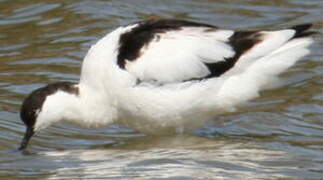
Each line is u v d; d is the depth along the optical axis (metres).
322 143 13.88
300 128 14.69
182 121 13.98
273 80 14.27
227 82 13.92
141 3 21.00
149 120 13.88
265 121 15.02
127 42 13.77
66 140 14.44
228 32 14.22
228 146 13.77
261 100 15.98
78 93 14.00
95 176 12.27
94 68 13.82
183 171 12.39
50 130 14.88
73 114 14.06
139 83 13.51
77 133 14.82
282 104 15.76
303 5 20.70
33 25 19.70
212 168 12.50
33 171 12.65
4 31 19.34
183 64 13.63
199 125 14.20
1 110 15.28
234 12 20.27
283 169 12.50
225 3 20.91
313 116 15.18
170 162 12.87
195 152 13.42
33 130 14.01
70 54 18.02
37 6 20.78
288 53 14.22
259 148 13.61
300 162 12.85
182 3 20.94
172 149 13.66
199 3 20.92
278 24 19.45
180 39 13.80
